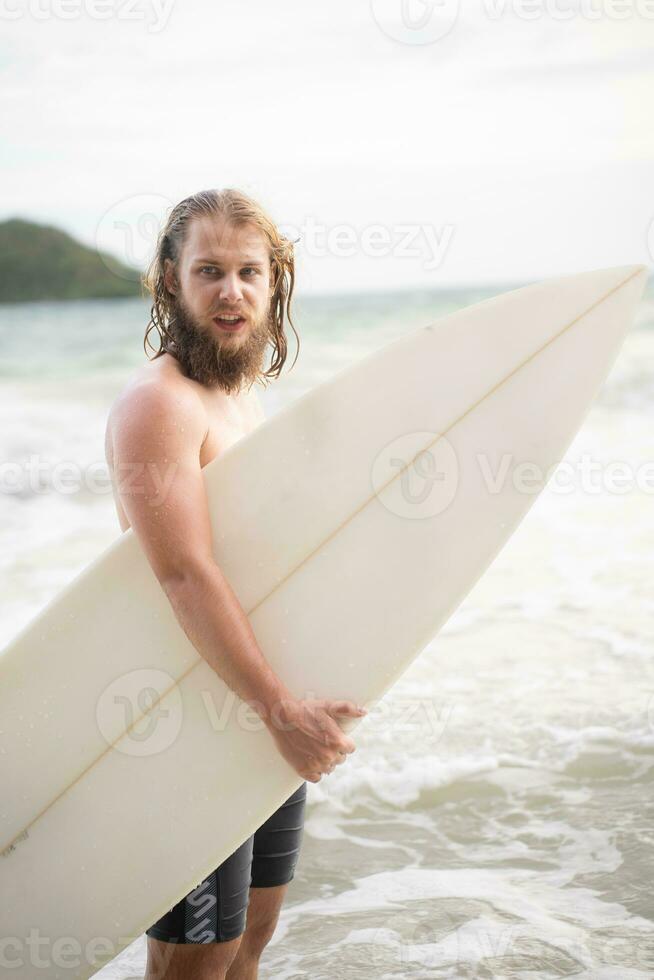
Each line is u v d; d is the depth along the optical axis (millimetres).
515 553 5184
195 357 1704
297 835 1886
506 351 1847
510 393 1832
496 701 3338
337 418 1792
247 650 1523
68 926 1712
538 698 3344
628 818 2629
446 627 4109
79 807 1729
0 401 10352
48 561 5371
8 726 1760
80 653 1757
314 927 2215
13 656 1769
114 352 12562
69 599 1770
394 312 14328
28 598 4695
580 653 3729
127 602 1752
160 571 1544
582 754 2959
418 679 3564
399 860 2518
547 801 2744
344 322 14195
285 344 1969
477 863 2479
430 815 2736
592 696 3340
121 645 1749
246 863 1727
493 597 4473
